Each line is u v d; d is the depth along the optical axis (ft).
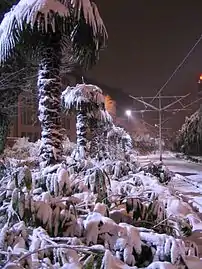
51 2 15.39
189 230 14.12
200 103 147.13
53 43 16.83
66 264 8.93
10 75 36.27
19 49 17.40
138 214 14.16
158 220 14.07
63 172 13.41
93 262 9.12
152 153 187.21
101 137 32.96
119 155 37.22
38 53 17.93
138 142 156.76
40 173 14.42
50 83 16.76
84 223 11.34
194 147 150.10
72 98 28.73
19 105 44.11
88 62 18.90
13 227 10.59
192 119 156.15
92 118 29.71
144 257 10.64
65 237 10.79
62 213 11.82
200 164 108.17
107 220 11.19
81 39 17.75
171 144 234.58
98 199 14.21
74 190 14.74
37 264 9.01
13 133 108.17
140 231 11.35
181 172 76.43
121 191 16.34
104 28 17.06
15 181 12.26
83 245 10.13
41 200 12.00
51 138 16.63
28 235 10.55
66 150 40.81
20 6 15.71
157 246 10.52
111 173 22.08
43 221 11.55
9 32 16.20
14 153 47.62
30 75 38.83
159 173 36.91
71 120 128.57
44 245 9.77
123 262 9.92
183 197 32.07
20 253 9.18
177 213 15.51
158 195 15.51
